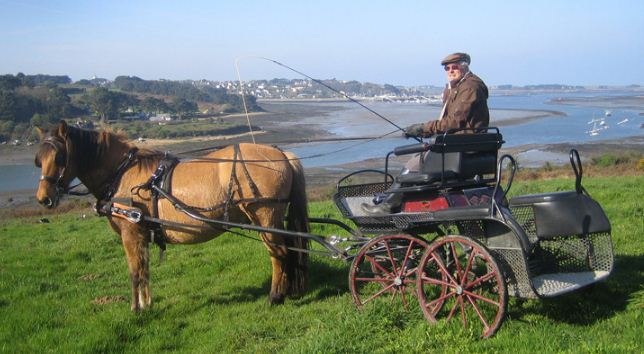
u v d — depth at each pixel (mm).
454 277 6078
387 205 6504
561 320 5902
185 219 7172
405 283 6305
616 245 8742
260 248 10555
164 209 7250
